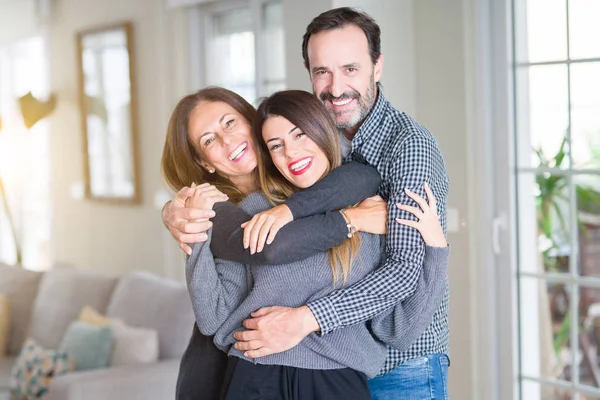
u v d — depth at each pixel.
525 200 3.72
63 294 4.86
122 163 5.67
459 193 3.86
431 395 2.21
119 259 5.79
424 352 2.20
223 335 2.07
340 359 2.00
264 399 1.99
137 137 5.50
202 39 5.05
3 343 5.07
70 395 3.59
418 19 3.96
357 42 2.17
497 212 3.76
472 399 3.85
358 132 2.21
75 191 6.23
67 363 4.10
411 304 2.04
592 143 3.48
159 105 5.29
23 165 6.80
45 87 6.49
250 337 1.97
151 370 3.77
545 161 3.64
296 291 2.01
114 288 4.64
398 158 2.09
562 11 3.51
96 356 4.02
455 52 3.81
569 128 3.54
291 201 1.99
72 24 6.13
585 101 3.48
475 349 3.84
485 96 3.73
